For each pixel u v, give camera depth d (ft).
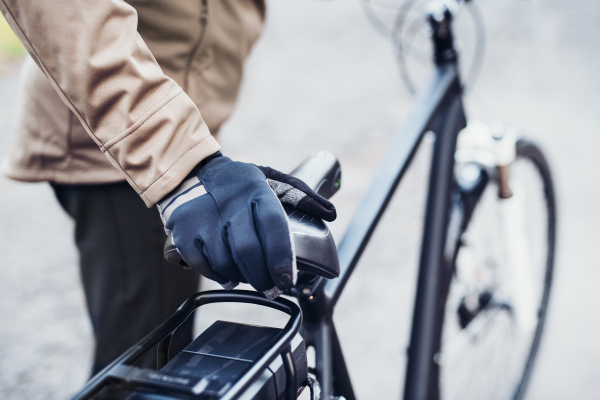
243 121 10.25
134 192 2.82
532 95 10.45
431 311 3.38
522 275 4.60
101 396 1.33
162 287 3.03
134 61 1.68
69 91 1.69
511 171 4.76
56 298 6.38
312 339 2.38
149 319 3.08
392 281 6.45
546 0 14.51
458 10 3.96
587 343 5.58
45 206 8.32
